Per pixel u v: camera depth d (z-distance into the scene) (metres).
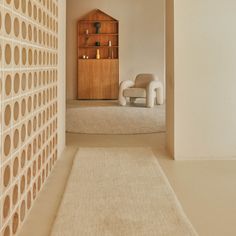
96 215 1.79
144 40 8.82
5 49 1.41
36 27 1.97
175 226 1.66
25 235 1.60
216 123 2.96
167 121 3.27
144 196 2.06
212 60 2.93
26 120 1.76
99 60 8.79
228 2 2.88
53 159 2.68
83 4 8.81
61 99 3.13
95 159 2.91
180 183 2.34
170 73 3.09
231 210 1.88
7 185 1.44
